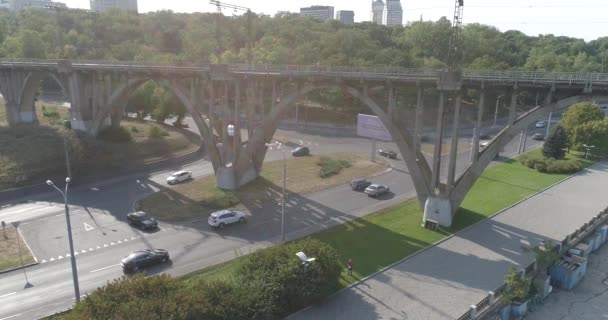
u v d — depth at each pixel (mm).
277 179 56219
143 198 49312
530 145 81188
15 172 52844
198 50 105438
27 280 30906
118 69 57000
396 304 28266
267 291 25734
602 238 40625
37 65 65250
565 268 32688
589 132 68812
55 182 54031
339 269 29547
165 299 22234
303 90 46562
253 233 39656
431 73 39219
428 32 124062
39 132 63531
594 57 129125
